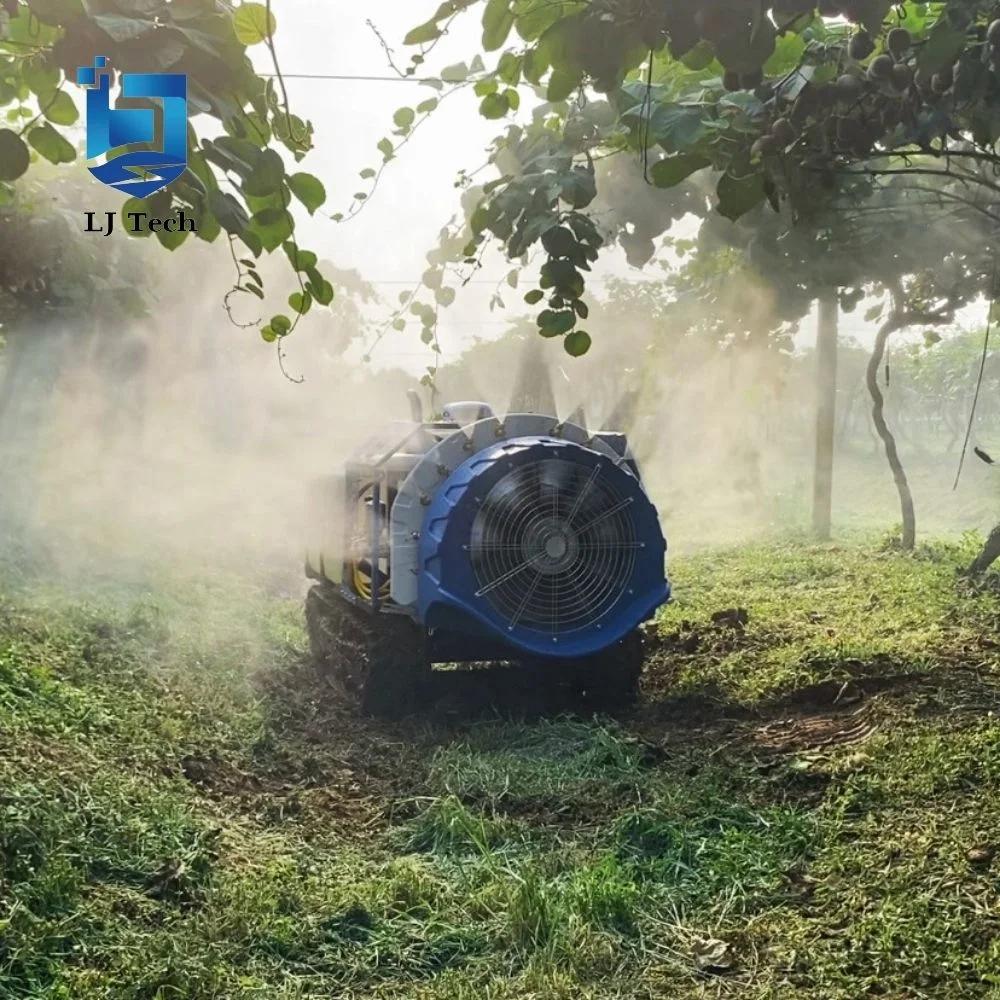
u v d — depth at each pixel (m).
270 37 2.65
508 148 5.90
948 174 4.93
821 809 6.24
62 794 5.86
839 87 4.07
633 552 8.52
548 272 5.09
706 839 6.02
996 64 3.41
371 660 8.72
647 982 4.71
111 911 5.10
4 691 7.25
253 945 4.99
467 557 8.16
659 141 4.41
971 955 4.62
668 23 3.14
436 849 6.20
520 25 3.54
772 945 4.97
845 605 11.65
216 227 2.69
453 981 4.69
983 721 6.98
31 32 2.45
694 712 8.55
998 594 11.30
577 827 6.47
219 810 6.71
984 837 5.48
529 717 8.65
